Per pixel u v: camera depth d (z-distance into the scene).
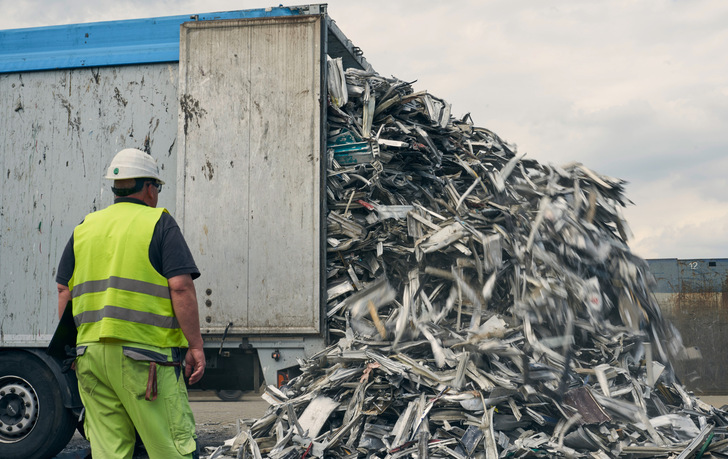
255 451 3.89
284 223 4.44
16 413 4.71
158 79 4.72
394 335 4.46
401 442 3.80
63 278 2.85
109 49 4.80
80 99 4.82
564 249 5.24
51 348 2.86
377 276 4.71
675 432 4.41
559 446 3.90
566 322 4.85
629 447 4.09
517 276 4.92
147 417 2.60
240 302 4.44
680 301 8.73
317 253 4.39
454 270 4.75
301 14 4.63
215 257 4.48
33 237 4.81
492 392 3.99
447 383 4.10
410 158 5.32
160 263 2.69
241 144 4.52
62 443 4.70
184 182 4.54
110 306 2.61
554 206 5.45
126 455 2.71
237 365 4.54
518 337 4.61
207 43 4.60
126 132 4.74
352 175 4.89
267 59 4.54
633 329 5.23
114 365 2.59
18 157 4.86
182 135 4.57
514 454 3.79
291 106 4.50
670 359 5.41
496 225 5.10
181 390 2.72
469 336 4.44
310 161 4.45
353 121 4.96
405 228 4.88
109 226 2.73
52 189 4.81
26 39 4.91
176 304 2.65
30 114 4.87
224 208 4.50
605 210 5.64
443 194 5.57
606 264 5.39
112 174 2.82
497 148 6.22
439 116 5.65
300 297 4.39
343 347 4.36
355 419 3.94
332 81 4.86
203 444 5.36
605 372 4.69
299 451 3.83
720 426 4.73
